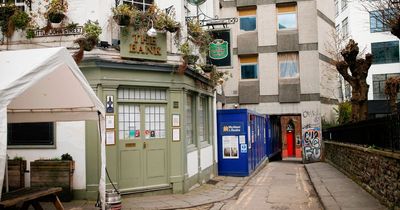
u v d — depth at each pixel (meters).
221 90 21.17
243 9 25.92
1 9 11.29
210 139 15.76
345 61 16.09
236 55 25.69
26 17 11.24
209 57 15.27
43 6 11.52
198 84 14.02
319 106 24.67
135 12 11.43
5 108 6.01
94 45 10.70
